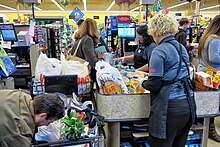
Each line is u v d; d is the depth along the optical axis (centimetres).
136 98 214
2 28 461
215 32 283
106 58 300
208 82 227
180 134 211
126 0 570
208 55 285
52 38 617
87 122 181
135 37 461
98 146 171
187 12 1830
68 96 202
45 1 1387
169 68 184
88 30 285
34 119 141
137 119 218
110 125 231
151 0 421
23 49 493
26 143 133
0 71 267
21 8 1678
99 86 212
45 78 197
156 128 190
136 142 250
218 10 2103
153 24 189
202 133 250
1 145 132
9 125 131
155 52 184
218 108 234
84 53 272
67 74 215
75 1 1384
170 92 185
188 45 546
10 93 146
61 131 168
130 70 282
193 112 195
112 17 500
